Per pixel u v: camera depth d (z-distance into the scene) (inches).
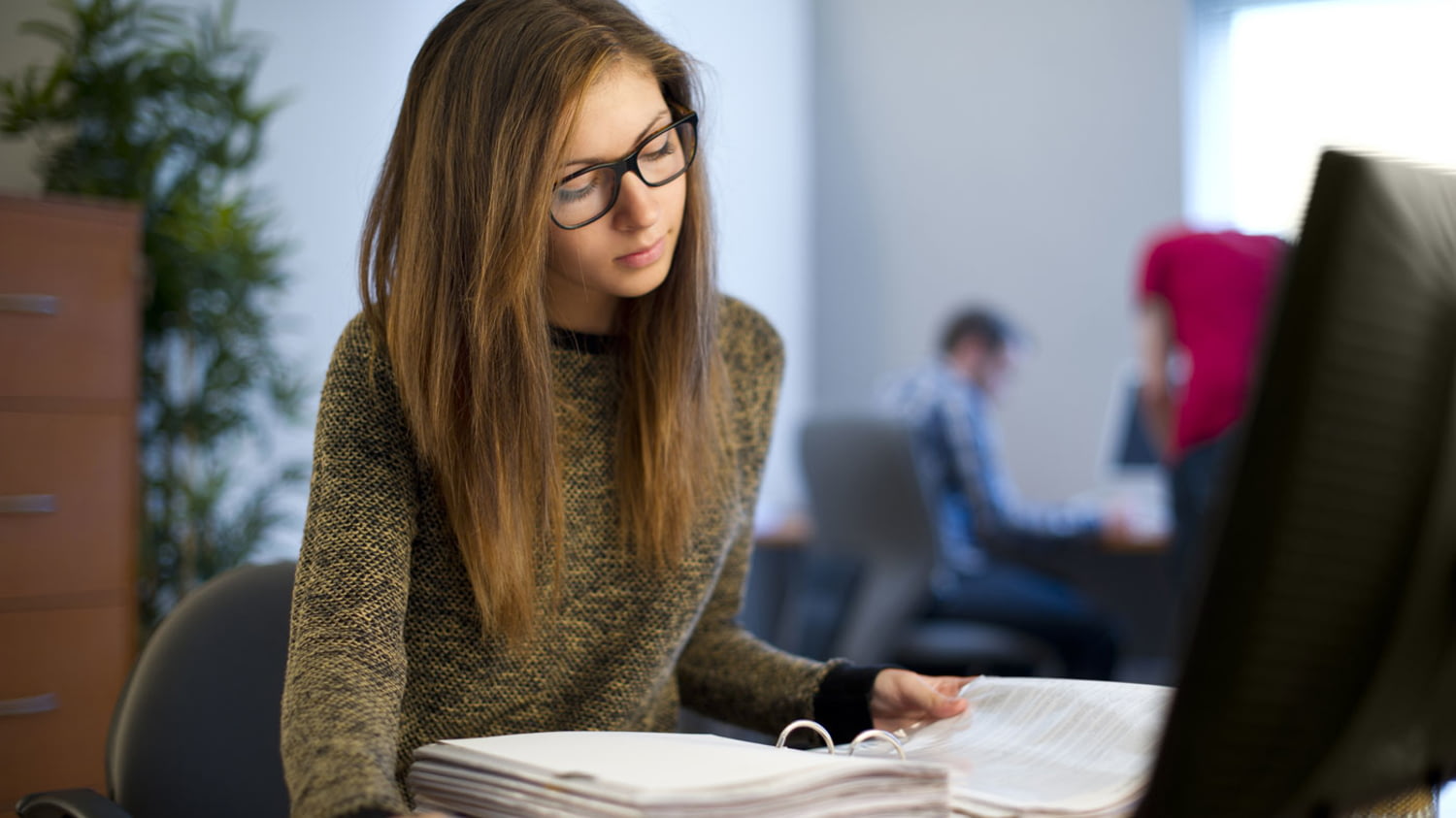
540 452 37.9
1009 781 28.6
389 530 35.3
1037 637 126.4
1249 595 21.0
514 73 35.8
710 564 42.8
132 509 92.7
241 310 104.0
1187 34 180.9
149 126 101.6
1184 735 21.5
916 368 198.2
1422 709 22.9
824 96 206.2
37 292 88.7
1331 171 21.0
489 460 37.2
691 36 178.2
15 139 102.3
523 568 38.1
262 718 43.5
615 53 36.3
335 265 130.9
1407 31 168.4
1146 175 182.9
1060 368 187.8
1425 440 21.4
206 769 42.0
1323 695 21.5
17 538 87.6
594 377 41.3
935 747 32.6
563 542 39.6
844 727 39.6
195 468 107.7
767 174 196.1
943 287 196.5
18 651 87.3
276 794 43.1
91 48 100.0
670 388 40.9
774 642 151.6
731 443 44.1
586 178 36.0
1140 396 145.5
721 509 43.2
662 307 41.1
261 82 124.4
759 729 43.8
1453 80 165.9
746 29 191.0
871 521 124.1
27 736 87.4
